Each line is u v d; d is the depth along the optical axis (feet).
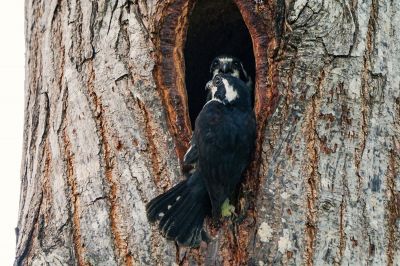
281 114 31.01
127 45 33.24
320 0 31.48
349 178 29.91
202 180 31.40
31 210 33.55
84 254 31.12
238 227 30.32
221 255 30.01
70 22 34.78
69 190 32.48
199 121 31.68
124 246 30.73
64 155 33.06
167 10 33.42
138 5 33.68
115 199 31.45
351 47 31.27
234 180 30.94
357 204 29.66
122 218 31.07
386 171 30.32
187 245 30.30
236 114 31.81
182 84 33.09
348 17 31.50
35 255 31.81
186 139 32.04
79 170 32.42
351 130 30.48
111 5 33.91
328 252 29.09
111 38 33.50
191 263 29.99
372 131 30.60
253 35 32.53
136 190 31.24
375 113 30.86
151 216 30.50
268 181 30.35
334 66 31.07
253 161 31.32
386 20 32.17
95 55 33.65
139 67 32.78
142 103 32.32
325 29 31.30
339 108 30.68
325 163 30.09
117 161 31.83
